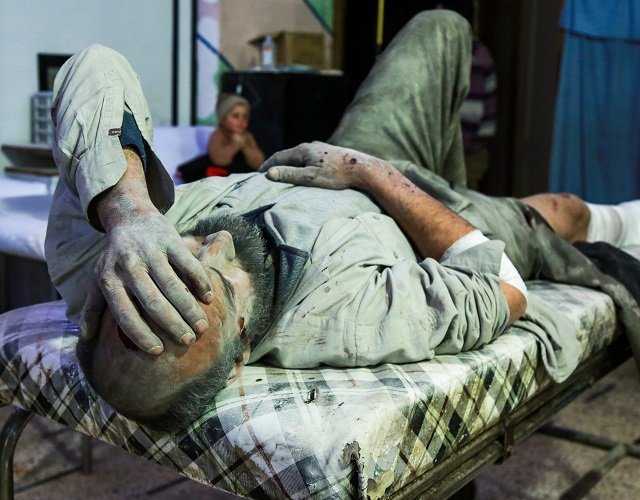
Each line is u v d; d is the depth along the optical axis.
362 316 1.04
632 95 3.04
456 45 1.73
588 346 1.38
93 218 1.04
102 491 1.76
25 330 1.19
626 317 1.50
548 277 1.60
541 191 3.91
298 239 1.13
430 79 1.69
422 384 0.96
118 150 1.03
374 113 1.65
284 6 3.86
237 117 3.00
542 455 2.02
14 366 1.13
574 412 2.29
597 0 2.99
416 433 0.93
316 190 1.30
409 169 1.50
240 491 0.88
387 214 1.32
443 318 1.05
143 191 1.02
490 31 3.90
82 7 3.07
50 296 2.34
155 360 0.86
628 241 1.98
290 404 0.91
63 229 1.20
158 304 0.84
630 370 2.63
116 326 0.88
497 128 3.96
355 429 0.84
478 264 1.20
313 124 3.45
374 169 1.32
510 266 1.26
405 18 3.54
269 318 1.03
